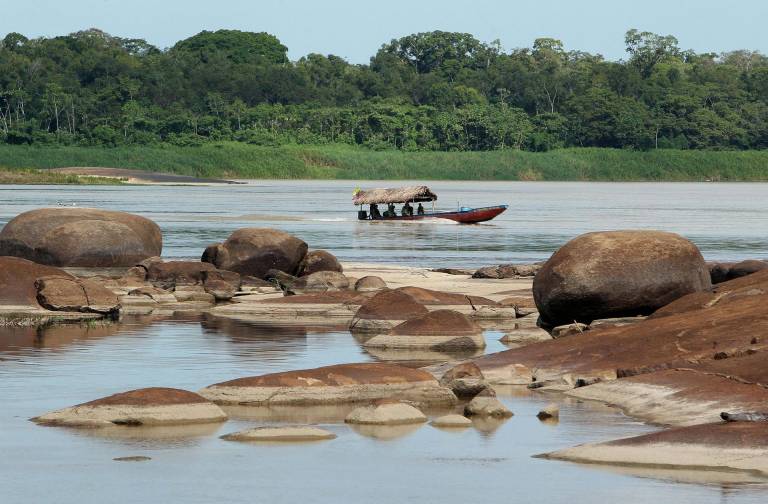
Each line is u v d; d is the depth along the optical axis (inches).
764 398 1707.7
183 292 3521.2
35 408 1813.5
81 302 2982.3
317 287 3634.4
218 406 1800.0
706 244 6018.7
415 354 2416.3
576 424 1721.2
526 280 3966.5
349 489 1379.2
